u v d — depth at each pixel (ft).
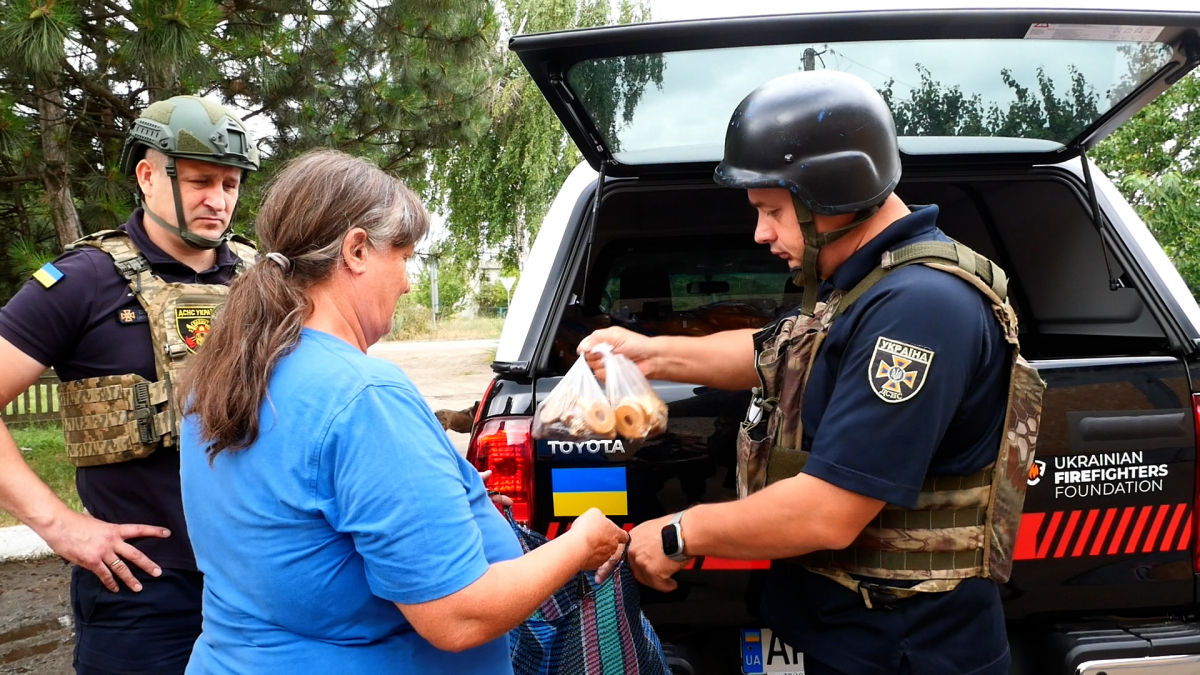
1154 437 6.09
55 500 5.41
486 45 24.57
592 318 9.27
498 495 5.74
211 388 3.58
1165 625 6.15
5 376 5.33
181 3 16.12
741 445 5.00
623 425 5.82
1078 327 9.38
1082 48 5.73
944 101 6.70
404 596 3.47
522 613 3.81
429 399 35.06
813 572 4.86
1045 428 5.96
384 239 3.85
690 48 5.83
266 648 3.70
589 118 6.83
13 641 11.53
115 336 5.61
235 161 5.86
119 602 5.58
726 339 6.00
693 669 6.26
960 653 4.53
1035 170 7.96
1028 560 6.00
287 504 3.52
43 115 20.16
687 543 4.74
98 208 18.88
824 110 4.37
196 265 6.11
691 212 10.61
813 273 4.75
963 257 4.43
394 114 23.58
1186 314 6.79
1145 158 25.58
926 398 4.11
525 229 65.10
